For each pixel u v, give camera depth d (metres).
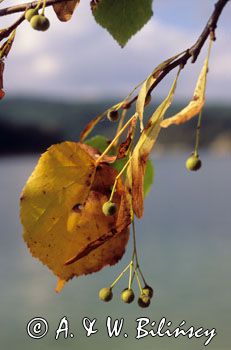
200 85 0.33
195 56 0.36
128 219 0.35
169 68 0.36
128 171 0.35
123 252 0.37
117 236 0.36
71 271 0.36
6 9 0.38
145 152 0.34
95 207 0.36
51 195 0.36
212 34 0.36
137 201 0.34
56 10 0.43
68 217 0.36
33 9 0.36
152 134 0.34
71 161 0.36
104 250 0.36
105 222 0.36
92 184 0.36
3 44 0.38
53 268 0.36
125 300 0.37
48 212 0.36
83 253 0.35
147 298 0.37
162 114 0.34
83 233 0.36
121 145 0.37
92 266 0.36
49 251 0.35
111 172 0.37
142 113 0.35
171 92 0.34
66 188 0.36
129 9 0.46
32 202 0.36
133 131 0.36
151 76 0.35
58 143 0.36
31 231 0.35
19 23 0.38
